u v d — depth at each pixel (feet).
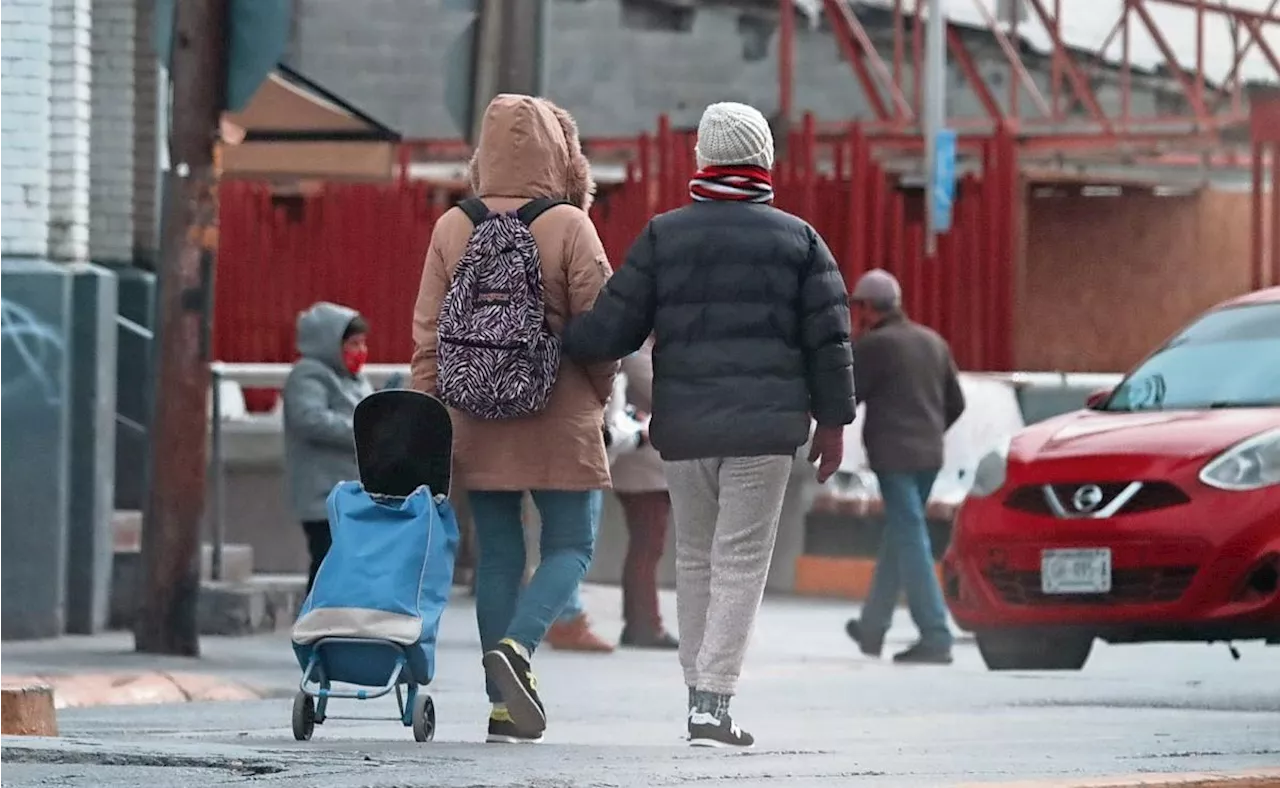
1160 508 121.08
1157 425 126.31
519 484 82.74
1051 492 125.08
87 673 119.44
